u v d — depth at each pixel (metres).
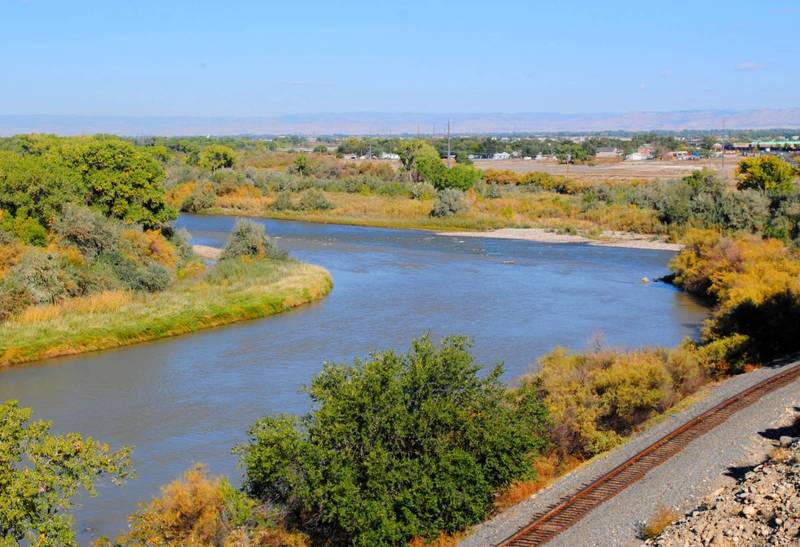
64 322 50.00
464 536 21.42
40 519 18.22
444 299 61.72
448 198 117.25
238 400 37.62
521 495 23.38
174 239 74.69
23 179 60.78
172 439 32.66
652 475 22.30
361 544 20.72
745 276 57.59
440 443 22.52
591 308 58.66
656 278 72.19
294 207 123.88
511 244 95.25
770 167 111.44
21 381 41.41
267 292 60.59
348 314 56.66
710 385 34.31
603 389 31.11
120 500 26.92
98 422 34.78
